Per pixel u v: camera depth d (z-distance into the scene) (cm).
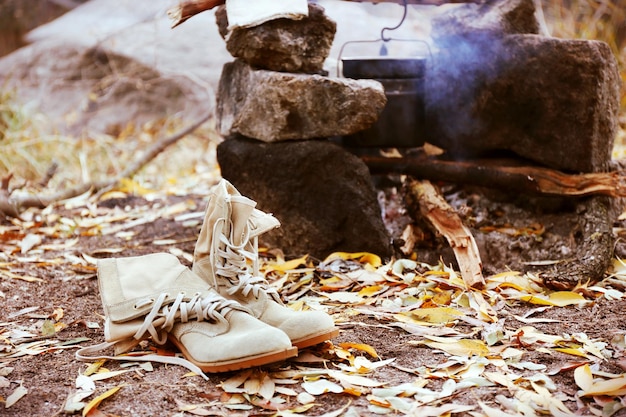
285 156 276
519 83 288
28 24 755
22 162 499
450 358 191
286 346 179
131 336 197
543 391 170
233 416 165
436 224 274
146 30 627
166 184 460
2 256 302
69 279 275
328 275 262
